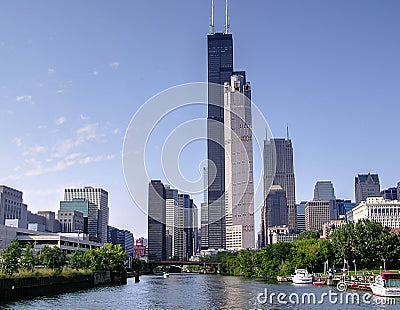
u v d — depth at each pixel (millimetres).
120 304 118188
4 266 138500
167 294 150875
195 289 175375
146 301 126938
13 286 117688
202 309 109812
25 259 151625
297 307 111188
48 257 176375
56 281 144875
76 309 104375
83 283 171250
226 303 121938
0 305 107188
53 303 114438
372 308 108438
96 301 122875
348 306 112250
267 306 113938
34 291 128250
